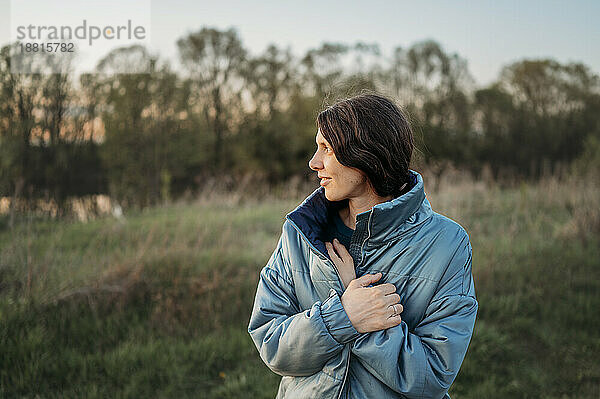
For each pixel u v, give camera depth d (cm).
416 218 121
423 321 120
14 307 369
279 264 136
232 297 438
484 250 557
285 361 119
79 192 1340
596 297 446
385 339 113
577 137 2506
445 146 2338
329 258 123
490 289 466
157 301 413
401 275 120
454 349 114
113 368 324
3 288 400
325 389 117
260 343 127
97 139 1528
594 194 770
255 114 2341
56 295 392
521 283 473
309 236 125
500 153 2547
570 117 2575
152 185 1548
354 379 120
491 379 336
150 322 387
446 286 120
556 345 386
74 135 1389
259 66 2364
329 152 119
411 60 2422
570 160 2448
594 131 2330
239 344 370
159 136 1661
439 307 118
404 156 117
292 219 126
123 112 1573
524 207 756
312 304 127
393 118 116
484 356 363
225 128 2348
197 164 2020
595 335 397
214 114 2348
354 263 127
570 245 571
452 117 2491
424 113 2373
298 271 131
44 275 403
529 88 2645
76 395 298
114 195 1216
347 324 113
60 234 592
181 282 445
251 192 1084
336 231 135
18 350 327
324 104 132
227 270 485
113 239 595
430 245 120
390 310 114
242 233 647
